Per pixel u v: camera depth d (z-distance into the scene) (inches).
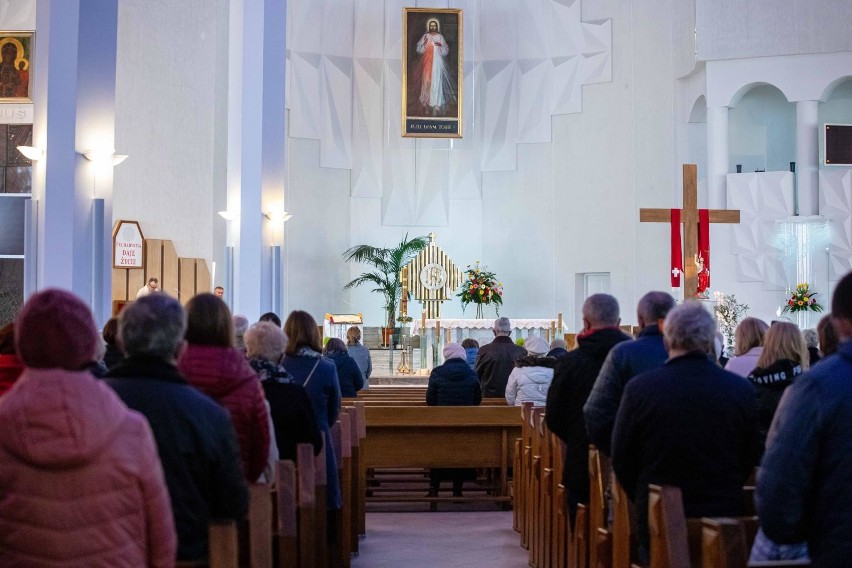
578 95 858.1
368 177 890.7
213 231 750.5
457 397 394.3
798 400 115.8
